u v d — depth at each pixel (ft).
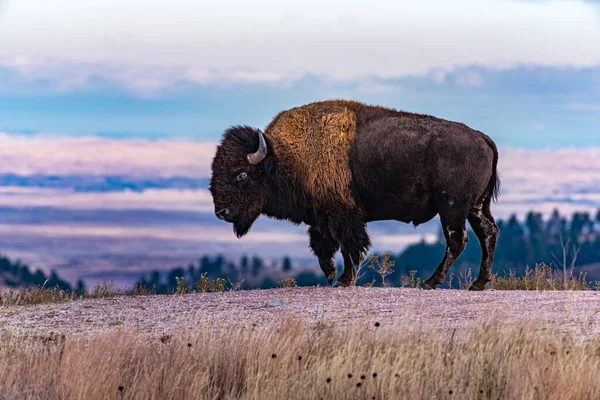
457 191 166.30
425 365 100.58
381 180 169.78
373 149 169.48
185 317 139.54
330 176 171.63
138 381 103.24
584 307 130.62
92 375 101.96
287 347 107.45
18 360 110.32
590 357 100.53
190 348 111.34
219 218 178.09
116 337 114.52
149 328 133.39
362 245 172.45
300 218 178.09
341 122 172.24
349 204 171.94
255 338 110.63
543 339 107.04
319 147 172.45
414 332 111.04
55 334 130.62
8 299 174.60
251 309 142.82
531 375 95.45
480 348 101.60
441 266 167.43
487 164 168.04
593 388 92.94
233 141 177.37
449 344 107.86
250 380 101.65
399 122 170.09
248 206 176.65
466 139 167.12
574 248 175.94
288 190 175.94
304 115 175.94
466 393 95.40
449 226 167.22
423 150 167.22
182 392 101.04
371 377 97.50
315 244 181.27
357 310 136.26
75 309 151.94
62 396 100.53
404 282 173.47
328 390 96.53
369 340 109.40
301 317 128.36
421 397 94.63
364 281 175.22
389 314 131.95
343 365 99.35
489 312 121.39
